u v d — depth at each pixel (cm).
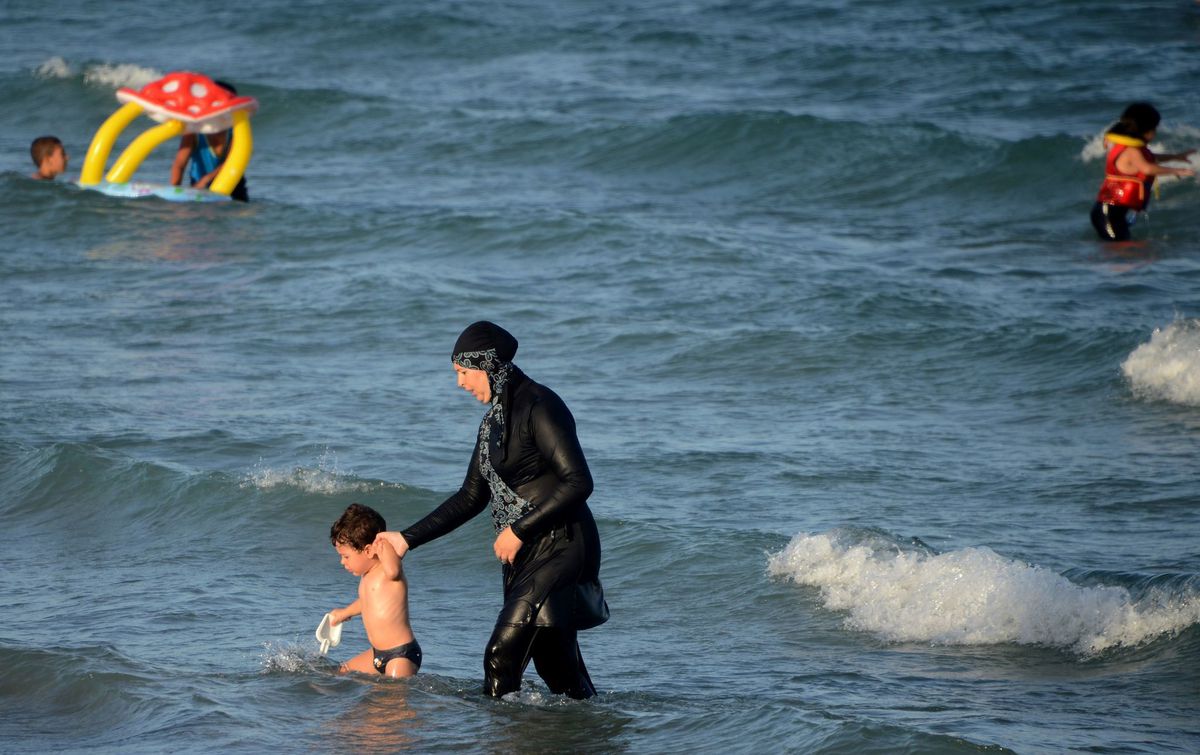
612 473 3972
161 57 13850
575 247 7069
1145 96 10994
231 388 4847
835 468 3994
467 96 11862
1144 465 3962
